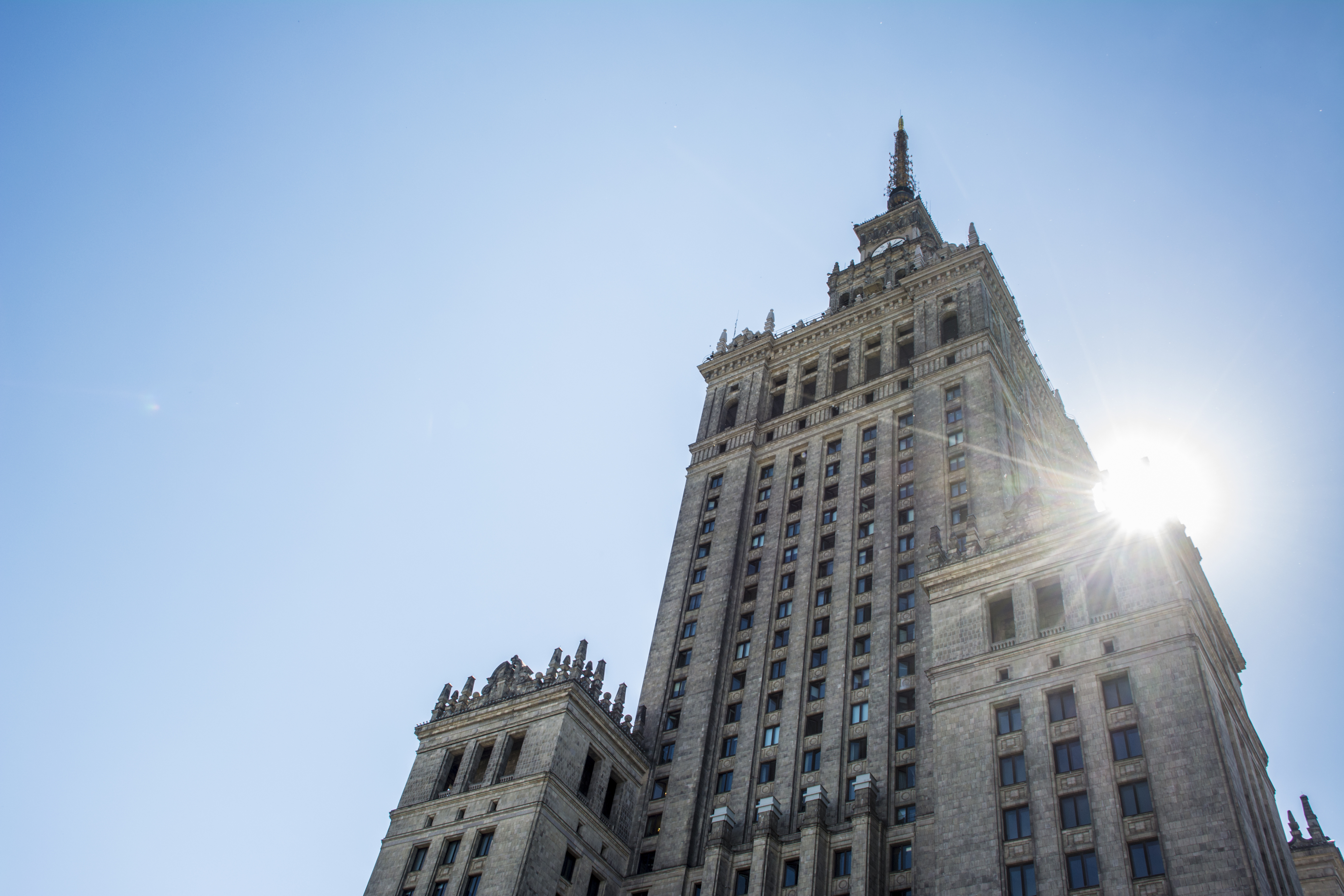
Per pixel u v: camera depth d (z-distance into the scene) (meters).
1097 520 56.00
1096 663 50.06
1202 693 45.81
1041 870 44.81
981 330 90.38
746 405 104.19
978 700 52.81
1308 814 70.88
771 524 88.75
